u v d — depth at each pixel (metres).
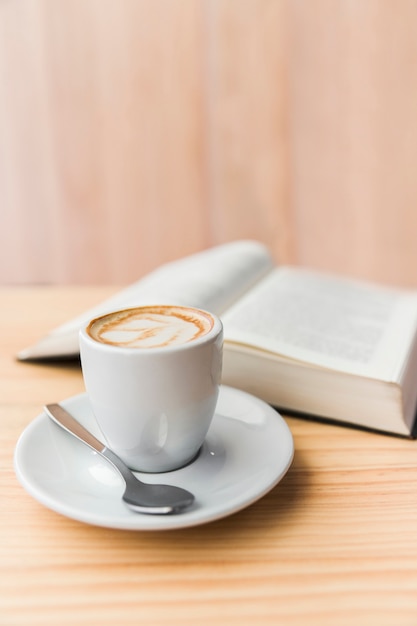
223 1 1.13
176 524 0.32
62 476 0.37
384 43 1.11
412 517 0.36
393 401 0.43
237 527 0.36
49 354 0.53
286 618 0.30
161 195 1.24
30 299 0.71
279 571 0.33
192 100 1.19
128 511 0.33
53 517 0.37
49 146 1.23
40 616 0.31
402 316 0.54
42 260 1.30
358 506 0.37
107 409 0.37
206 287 0.54
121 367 0.35
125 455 0.38
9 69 1.19
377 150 1.17
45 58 1.18
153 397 0.36
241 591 0.32
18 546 0.35
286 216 1.23
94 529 0.36
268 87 1.17
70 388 0.50
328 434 0.44
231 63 1.16
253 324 0.49
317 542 0.35
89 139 1.22
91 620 0.31
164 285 0.55
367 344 0.48
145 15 1.15
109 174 1.24
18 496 0.38
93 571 0.33
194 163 1.22
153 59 1.17
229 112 1.19
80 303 0.69
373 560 0.33
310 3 1.11
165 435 0.37
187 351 0.35
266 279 0.62
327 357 0.45
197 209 1.25
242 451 0.39
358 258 1.23
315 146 1.19
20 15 1.16
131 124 1.21
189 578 0.33
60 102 1.20
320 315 0.53
